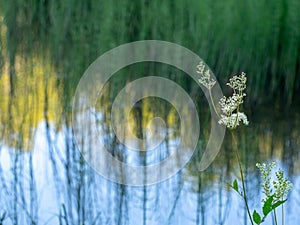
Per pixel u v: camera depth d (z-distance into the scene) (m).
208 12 3.02
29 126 2.45
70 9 3.07
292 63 3.00
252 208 1.88
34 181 2.00
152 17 3.02
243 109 2.90
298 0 3.03
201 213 1.86
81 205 1.89
